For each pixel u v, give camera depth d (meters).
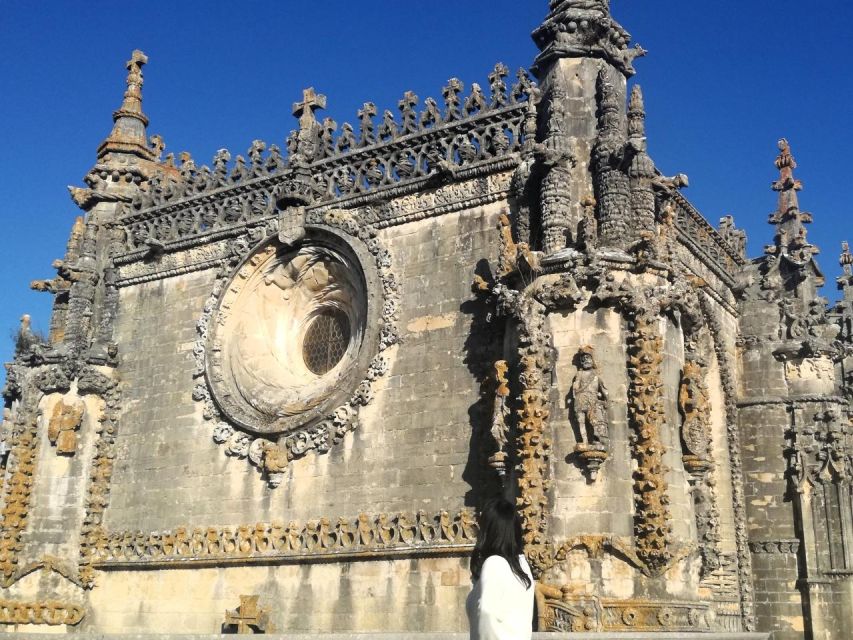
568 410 23.69
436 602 25.92
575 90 27.44
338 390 29.48
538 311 24.53
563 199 26.02
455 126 29.52
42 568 34.06
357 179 31.48
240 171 35.22
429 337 28.41
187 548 31.75
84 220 38.94
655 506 22.72
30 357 36.16
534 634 13.40
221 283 33.78
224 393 32.41
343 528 28.17
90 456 35.09
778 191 37.66
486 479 26.00
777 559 32.47
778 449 33.38
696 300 25.81
